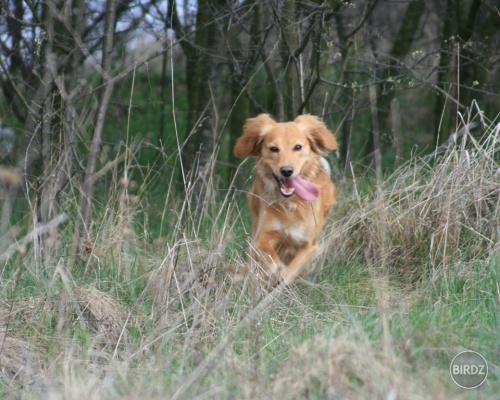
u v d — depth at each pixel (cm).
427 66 1375
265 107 1619
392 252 1031
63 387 671
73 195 1170
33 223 999
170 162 1638
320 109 1430
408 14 1650
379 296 848
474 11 1552
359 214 1088
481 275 918
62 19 966
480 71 1582
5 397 683
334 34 1539
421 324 750
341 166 1562
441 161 1122
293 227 1015
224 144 1878
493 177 1072
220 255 941
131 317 858
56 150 1138
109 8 1091
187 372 707
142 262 1008
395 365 645
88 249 1017
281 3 1188
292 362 680
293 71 1335
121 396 643
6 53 1343
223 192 1584
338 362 651
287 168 973
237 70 1275
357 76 1819
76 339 810
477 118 1592
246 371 683
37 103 1062
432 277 927
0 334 809
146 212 1158
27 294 912
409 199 1075
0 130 1454
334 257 1052
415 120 2269
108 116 1850
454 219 1013
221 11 1212
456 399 625
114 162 1065
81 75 1384
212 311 831
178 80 2342
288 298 921
